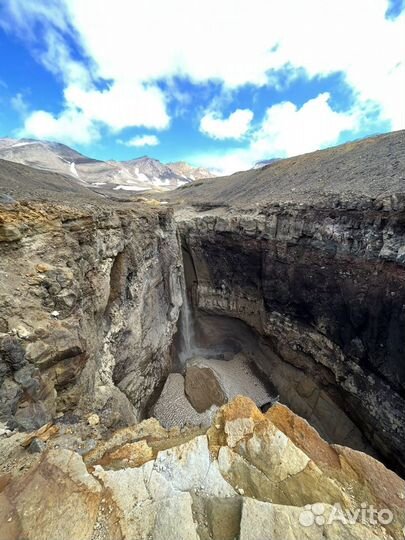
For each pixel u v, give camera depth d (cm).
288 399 2042
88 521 389
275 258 2152
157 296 2034
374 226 1524
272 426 544
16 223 859
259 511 400
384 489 459
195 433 684
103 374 1108
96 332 1129
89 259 1131
